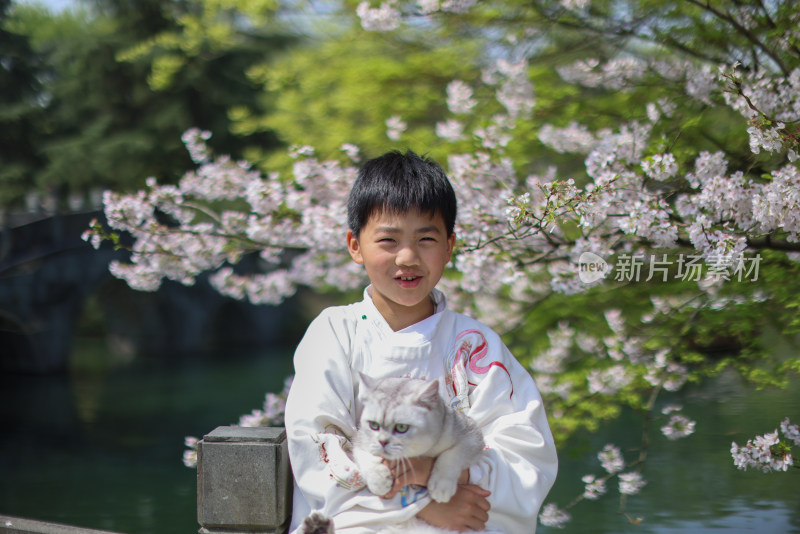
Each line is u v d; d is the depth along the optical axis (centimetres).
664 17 598
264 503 241
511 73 628
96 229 621
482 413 234
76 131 3556
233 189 690
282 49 3225
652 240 458
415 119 753
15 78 3434
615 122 646
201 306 3372
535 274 657
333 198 620
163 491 1443
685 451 1215
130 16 3319
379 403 205
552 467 234
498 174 553
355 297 822
